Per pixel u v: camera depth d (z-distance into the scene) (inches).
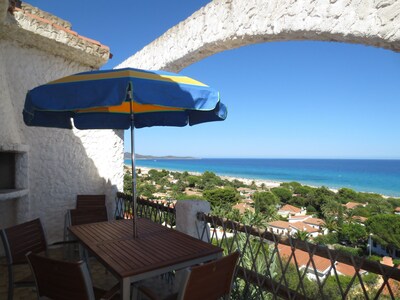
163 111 126.2
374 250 1226.0
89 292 56.5
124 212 178.1
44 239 96.3
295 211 1806.1
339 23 92.6
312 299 66.8
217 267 59.7
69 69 175.8
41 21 151.3
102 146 191.9
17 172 145.9
